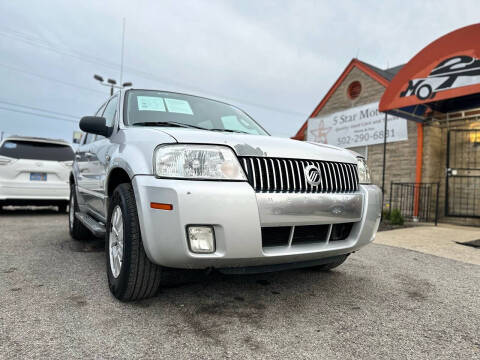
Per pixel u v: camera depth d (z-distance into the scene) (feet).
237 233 6.51
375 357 5.72
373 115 32.14
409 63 22.11
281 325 6.82
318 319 7.19
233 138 7.25
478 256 13.97
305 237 7.73
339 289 9.21
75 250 12.74
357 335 6.51
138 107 10.16
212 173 6.65
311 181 7.47
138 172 6.96
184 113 10.51
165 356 5.50
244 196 6.62
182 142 6.82
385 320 7.27
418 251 14.75
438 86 20.53
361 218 8.42
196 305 7.70
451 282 10.25
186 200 6.31
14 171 22.49
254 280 9.72
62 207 27.25
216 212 6.41
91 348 5.66
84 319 6.76
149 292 7.55
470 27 19.36
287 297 8.46
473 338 6.54
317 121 38.45
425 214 26.94
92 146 12.03
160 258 6.59
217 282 9.40
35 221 21.06
